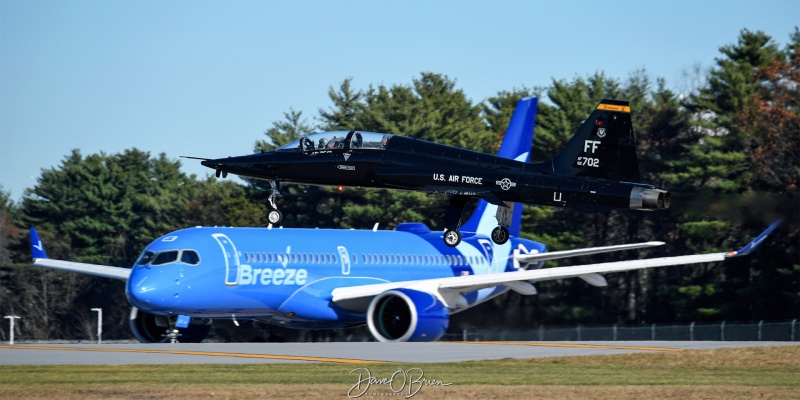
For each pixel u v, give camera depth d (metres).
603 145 118.44
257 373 85.62
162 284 141.50
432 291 153.88
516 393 74.88
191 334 159.62
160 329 157.00
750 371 91.06
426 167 124.19
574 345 118.12
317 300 157.50
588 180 117.81
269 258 152.25
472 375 85.56
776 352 102.56
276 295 153.00
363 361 97.00
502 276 155.38
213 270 145.50
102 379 81.06
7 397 71.38
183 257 144.38
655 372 89.50
